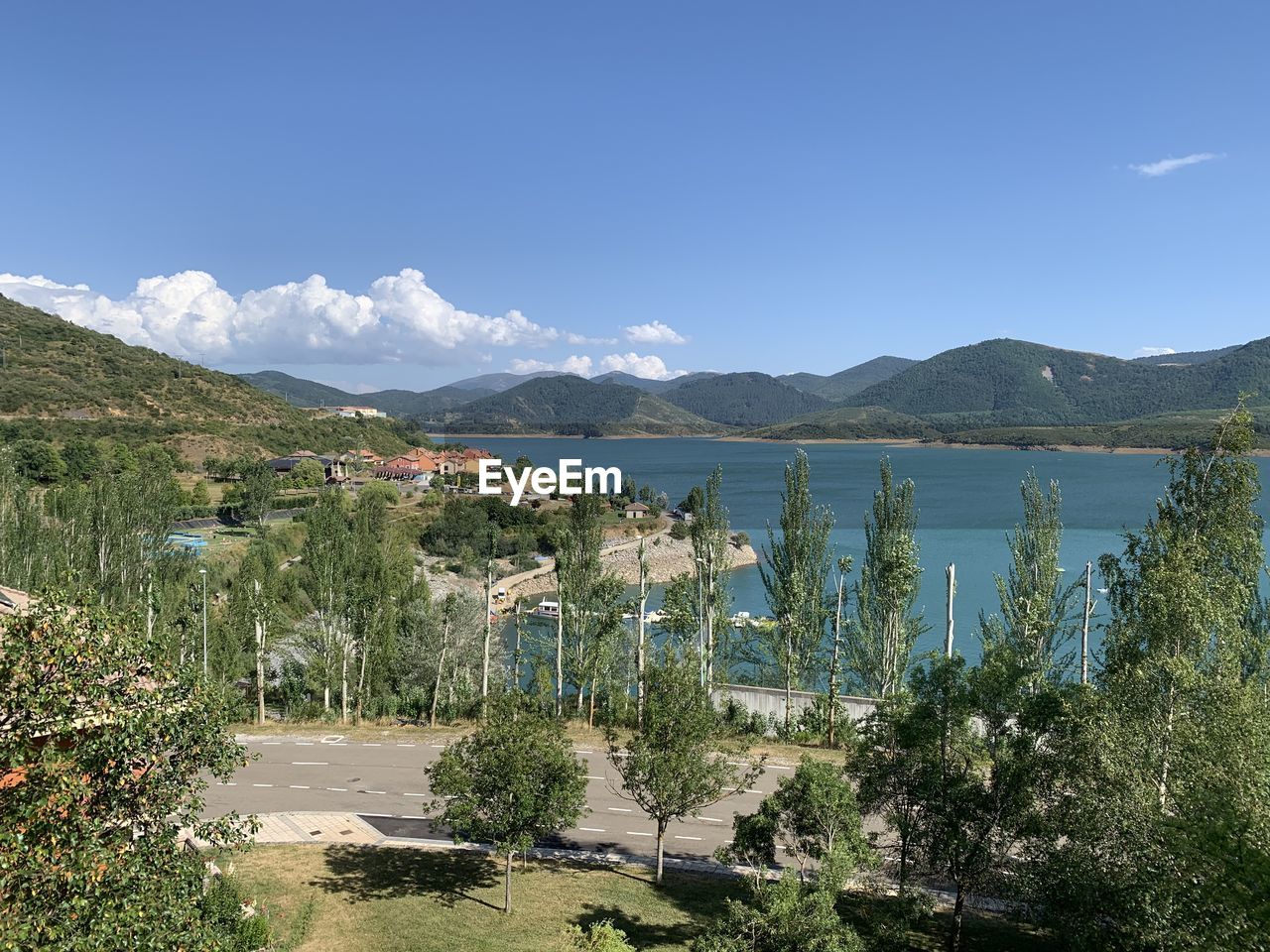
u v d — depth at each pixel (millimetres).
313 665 50312
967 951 20844
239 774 35000
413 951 19688
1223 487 21672
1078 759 17969
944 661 20125
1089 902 16828
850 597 61719
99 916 10266
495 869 25766
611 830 29953
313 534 52875
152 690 12273
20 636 11117
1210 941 13477
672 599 46812
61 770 10484
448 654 52562
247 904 19875
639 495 187250
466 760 23266
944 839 19109
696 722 24953
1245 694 16312
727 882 25656
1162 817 15703
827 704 40906
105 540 58219
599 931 20688
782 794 22109
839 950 15094
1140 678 18031
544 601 94562
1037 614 37375
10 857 9859
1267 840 13211
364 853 26469
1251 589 21453
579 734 42062
